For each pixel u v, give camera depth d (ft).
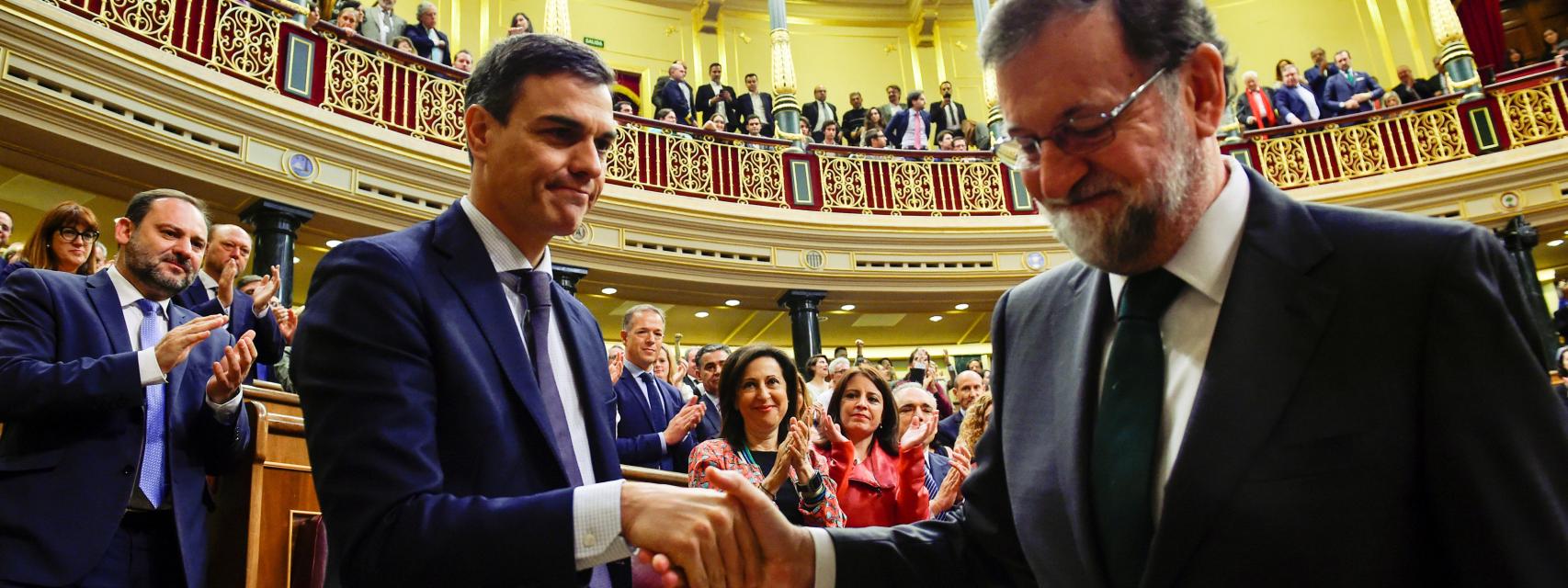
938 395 18.42
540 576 3.47
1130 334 3.39
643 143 28.48
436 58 27.43
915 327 35.73
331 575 3.69
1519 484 2.56
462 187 24.27
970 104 42.45
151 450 7.07
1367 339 2.88
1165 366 3.30
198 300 11.17
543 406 4.25
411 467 3.61
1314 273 3.04
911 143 35.14
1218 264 3.27
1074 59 3.23
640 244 27.48
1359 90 34.63
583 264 26.37
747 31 41.86
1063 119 3.23
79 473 6.48
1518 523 2.53
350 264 4.10
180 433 7.11
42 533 6.23
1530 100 31.14
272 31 22.09
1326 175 31.58
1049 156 3.28
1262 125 32.89
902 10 43.52
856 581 3.80
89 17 19.11
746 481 3.70
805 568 3.77
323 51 22.88
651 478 8.60
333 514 3.61
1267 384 2.92
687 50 40.70
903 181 31.65
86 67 18.70
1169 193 3.20
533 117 4.60
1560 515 2.52
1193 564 2.84
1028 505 3.50
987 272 31.01
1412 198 30.66
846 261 30.12
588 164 4.70
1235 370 2.98
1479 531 2.57
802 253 29.63
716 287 28.78
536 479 4.10
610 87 4.91
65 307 7.12
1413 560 2.72
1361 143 31.86
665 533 3.52
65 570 6.19
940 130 36.86
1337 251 3.05
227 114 20.70
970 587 3.99
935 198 31.71
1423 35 39.93
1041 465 3.51
